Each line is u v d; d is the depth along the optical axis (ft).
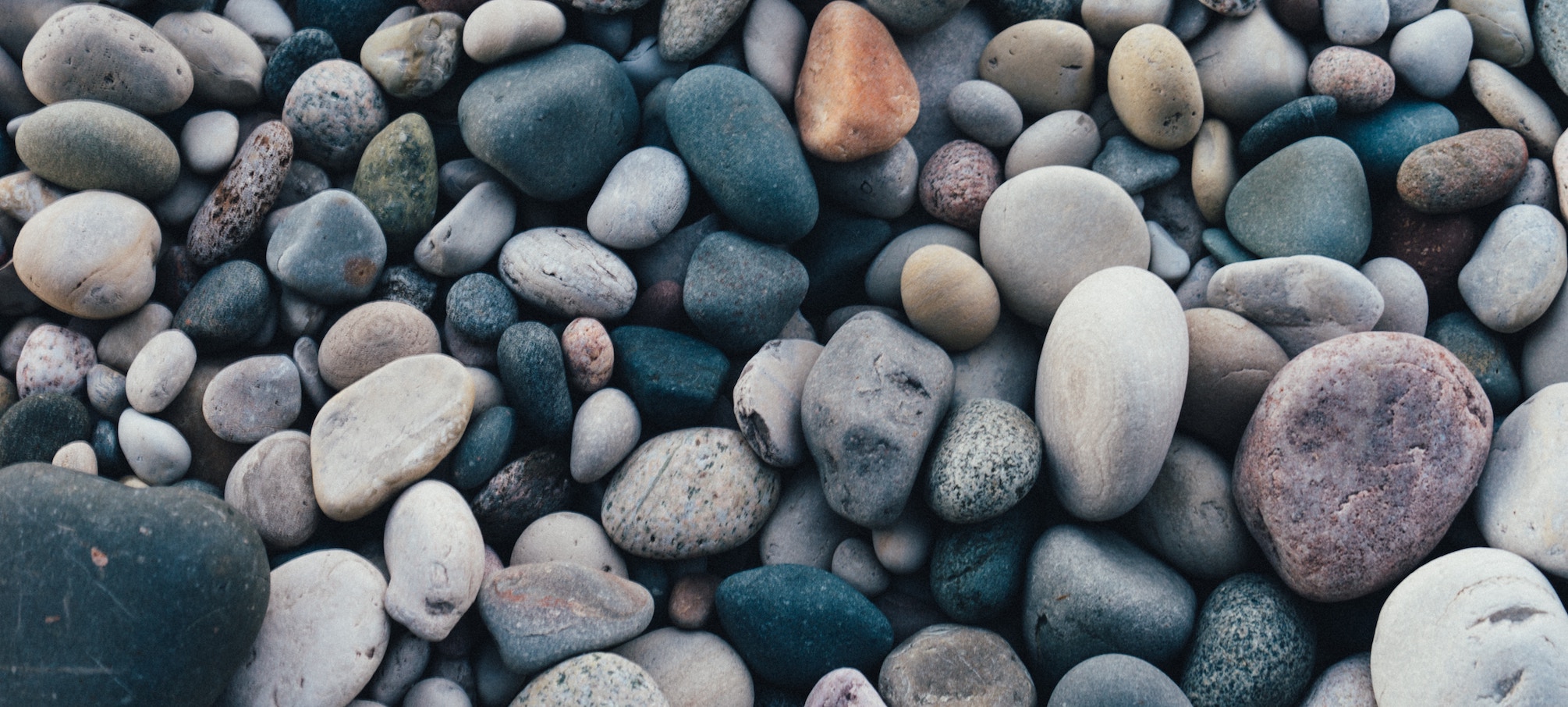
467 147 6.93
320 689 5.32
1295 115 6.69
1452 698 5.02
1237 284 6.43
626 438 6.49
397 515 5.91
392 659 5.70
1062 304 6.37
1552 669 4.87
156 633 4.73
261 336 6.53
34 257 6.06
